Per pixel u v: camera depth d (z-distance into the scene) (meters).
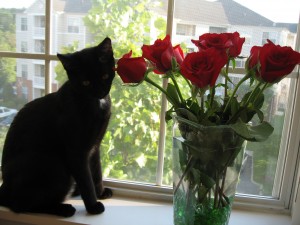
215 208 0.65
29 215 0.77
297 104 0.74
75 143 0.75
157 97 0.84
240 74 0.77
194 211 0.66
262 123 0.59
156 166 0.87
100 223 0.74
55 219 0.76
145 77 0.59
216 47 0.56
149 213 0.79
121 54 0.86
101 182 0.85
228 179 0.64
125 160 0.90
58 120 0.76
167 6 0.79
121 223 0.75
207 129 0.59
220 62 0.52
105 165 0.91
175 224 0.70
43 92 0.90
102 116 0.79
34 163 0.78
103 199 0.85
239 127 0.55
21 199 0.77
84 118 0.75
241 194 0.82
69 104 0.75
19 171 0.79
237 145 0.61
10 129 0.84
